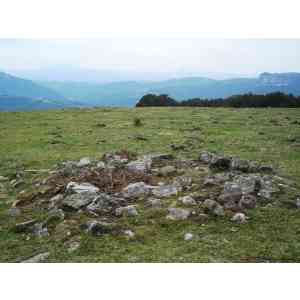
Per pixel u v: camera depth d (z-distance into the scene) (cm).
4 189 1650
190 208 1231
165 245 1047
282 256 995
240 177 1412
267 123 3772
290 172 1783
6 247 1088
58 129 3578
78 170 1593
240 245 1042
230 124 3722
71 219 1190
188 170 1593
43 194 1439
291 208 1262
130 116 4516
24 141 2959
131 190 1358
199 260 977
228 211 1212
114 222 1162
